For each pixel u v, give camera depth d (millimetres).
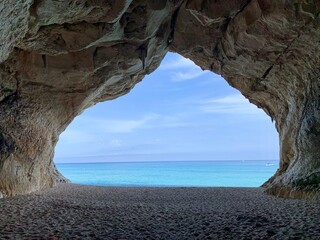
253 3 14727
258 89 21312
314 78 15281
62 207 12258
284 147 20594
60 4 11445
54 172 29500
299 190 15492
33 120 18125
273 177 25109
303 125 16297
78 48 15453
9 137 16594
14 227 8352
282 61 16922
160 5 15312
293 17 13656
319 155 15344
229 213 11258
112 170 102250
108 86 21500
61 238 7445
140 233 8242
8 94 16844
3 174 15734
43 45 15070
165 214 11227
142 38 16781
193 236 7906
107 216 10641
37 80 17391
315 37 13961
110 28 14703
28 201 13703
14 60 16125
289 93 18375
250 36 16047
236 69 20312
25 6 9953
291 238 7184
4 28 9766
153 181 52375
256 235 7680
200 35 18516
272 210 11602
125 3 12852
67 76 17891
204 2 15773
